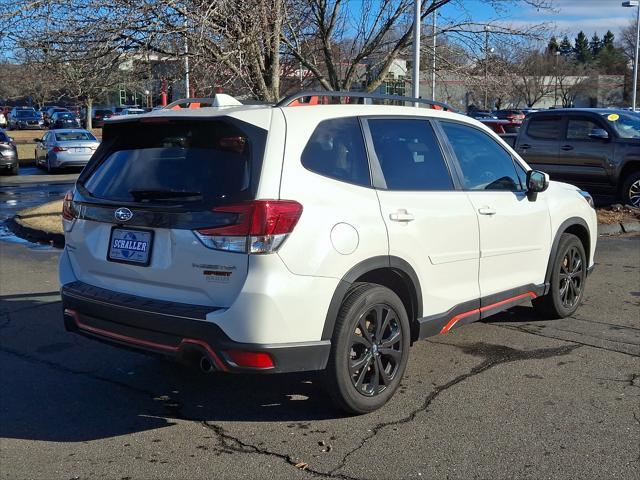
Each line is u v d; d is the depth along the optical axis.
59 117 46.84
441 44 12.20
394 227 4.26
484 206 5.05
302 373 5.05
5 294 7.46
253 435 4.02
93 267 4.33
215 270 3.70
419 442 3.88
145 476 3.55
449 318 4.78
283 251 3.67
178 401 4.56
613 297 7.09
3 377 5.02
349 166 4.21
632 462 3.62
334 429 4.08
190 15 8.21
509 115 40.72
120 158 4.38
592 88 63.06
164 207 3.88
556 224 5.95
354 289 4.10
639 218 11.54
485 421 4.15
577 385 4.71
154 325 3.86
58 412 4.39
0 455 3.80
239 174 3.79
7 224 12.68
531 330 5.98
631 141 11.98
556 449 3.77
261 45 9.71
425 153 4.79
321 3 11.53
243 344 3.64
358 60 12.26
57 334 6.05
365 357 4.17
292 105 4.20
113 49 8.80
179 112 4.17
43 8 8.29
